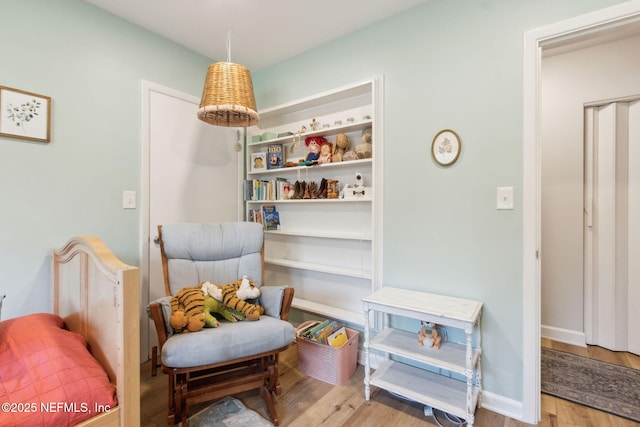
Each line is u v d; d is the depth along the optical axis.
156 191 2.23
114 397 1.00
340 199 2.17
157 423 1.52
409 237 1.95
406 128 1.96
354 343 2.05
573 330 2.52
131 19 2.06
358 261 2.31
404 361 1.97
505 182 1.63
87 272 1.29
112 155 2.00
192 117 2.47
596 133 2.46
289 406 1.68
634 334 2.31
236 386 1.58
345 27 2.16
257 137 2.75
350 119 2.28
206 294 1.73
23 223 1.64
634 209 2.32
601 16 1.39
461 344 1.76
